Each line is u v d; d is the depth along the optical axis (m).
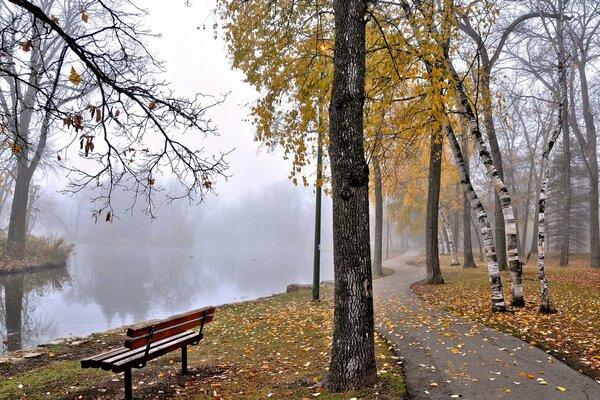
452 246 26.39
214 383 5.76
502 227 19.48
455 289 14.49
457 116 12.79
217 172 5.73
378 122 8.43
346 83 5.24
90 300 18.39
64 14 19.98
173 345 5.80
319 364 6.44
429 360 6.36
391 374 5.64
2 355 7.74
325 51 8.47
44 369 6.75
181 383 5.84
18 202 28.25
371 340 5.20
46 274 26.34
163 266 37.97
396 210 33.47
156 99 5.06
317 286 13.47
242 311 12.62
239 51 8.62
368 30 8.62
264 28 8.53
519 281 10.57
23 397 5.41
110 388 5.70
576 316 9.12
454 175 23.31
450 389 5.12
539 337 7.54
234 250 83.69
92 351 8.11
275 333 9.04
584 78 22.55
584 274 17.38
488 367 5.96
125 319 14.44
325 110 9.12
